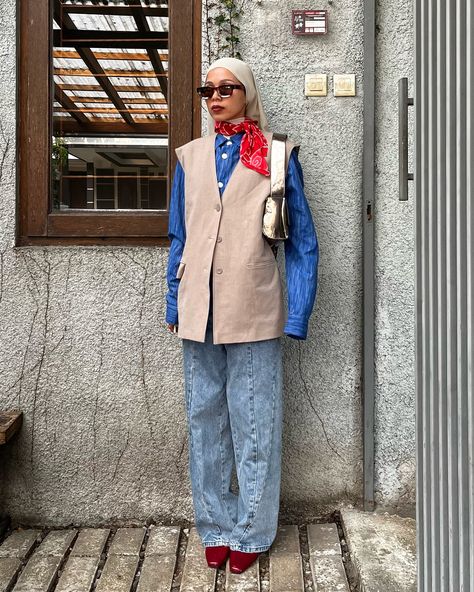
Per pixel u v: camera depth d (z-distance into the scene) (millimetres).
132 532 3086
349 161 3078
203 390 2768
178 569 2791
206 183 2684
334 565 2717
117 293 3119
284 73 3070
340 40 3062
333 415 3119
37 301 3121
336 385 3119
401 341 3072
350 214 3084
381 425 3096
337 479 3133
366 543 2777
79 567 2781
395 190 3055
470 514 1582
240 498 2771
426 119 1883
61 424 3146
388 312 3072
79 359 3131
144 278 3115
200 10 3143
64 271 3115
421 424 1982
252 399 2689
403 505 3100
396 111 3045
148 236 3176
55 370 3133
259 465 2715
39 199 3174
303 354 3115
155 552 2881
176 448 3148
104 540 3010
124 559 2840
